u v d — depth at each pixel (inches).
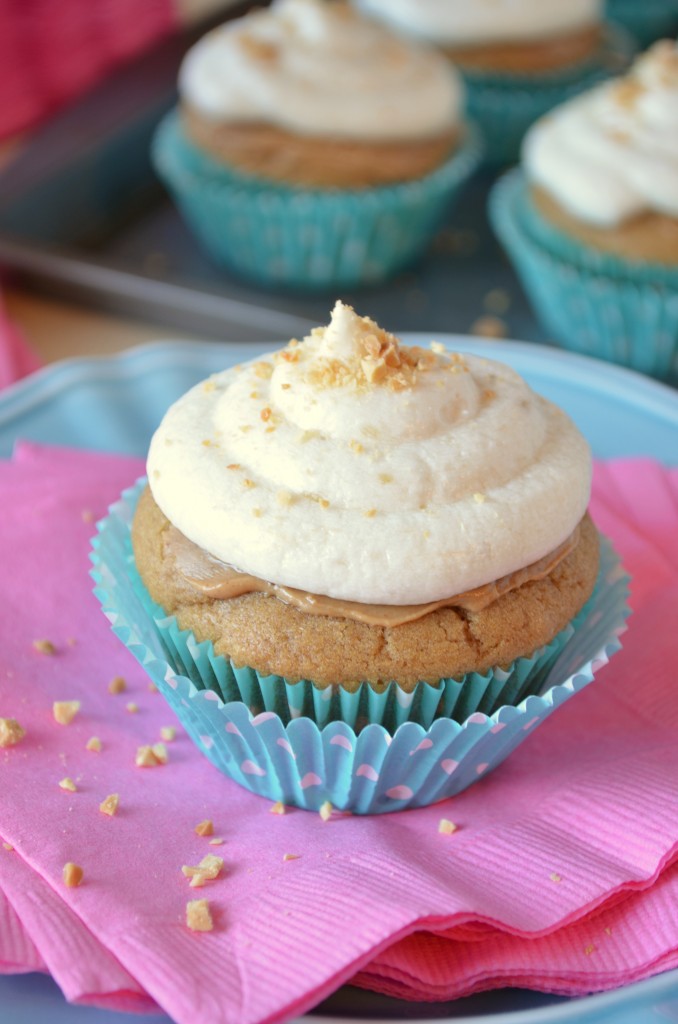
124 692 10.5
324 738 9.4
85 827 9.2
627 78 15.4
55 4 17.7
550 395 12.5
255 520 9.2
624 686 10.5
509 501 9.5
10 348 13.5
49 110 18.2
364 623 9.4
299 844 9.4
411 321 15.5
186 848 9.3
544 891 8.7
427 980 8.2
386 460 9.4
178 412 10.1
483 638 9.6
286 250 15.5
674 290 14.4
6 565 11.0
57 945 7.8
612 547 10.9
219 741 9.9
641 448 12.2
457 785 10.0
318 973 7.6
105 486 11.5
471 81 17.8
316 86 15.2
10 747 10.0
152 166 17.0
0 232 15.6
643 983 8.1
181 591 9.9
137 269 15.3
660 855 8.9
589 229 14.5
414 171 15.4
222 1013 7.3
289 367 10.0
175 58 18.1
